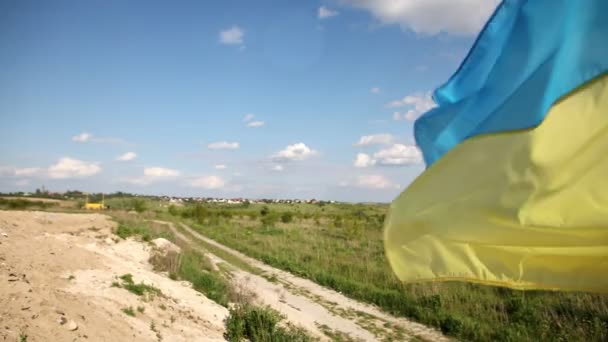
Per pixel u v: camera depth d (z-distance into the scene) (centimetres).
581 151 222
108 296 877
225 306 1129
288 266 1912
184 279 1350
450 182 257
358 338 1059
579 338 897
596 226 221
